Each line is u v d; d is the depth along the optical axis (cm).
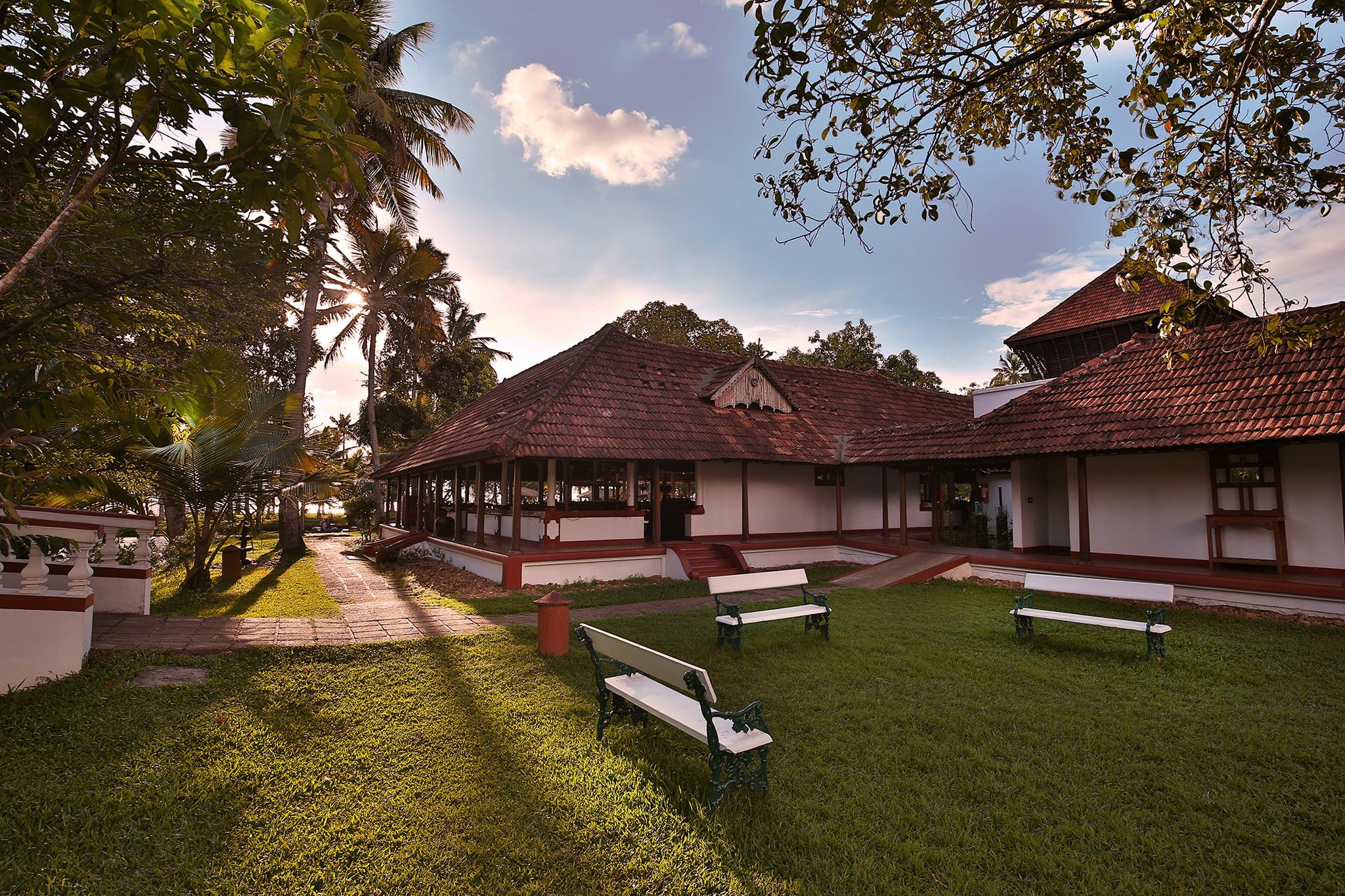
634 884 315
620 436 1427
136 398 589
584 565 1362
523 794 402
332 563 1744
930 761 451
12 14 358
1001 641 809
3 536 481
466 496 2334
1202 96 475
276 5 283
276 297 599
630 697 479
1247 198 464
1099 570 1178
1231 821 377
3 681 546
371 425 2839
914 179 527
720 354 2000
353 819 369
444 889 308
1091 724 521
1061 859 339
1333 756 458
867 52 462
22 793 376
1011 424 1350
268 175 372
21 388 491
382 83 1883
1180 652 736
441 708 550
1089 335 1695
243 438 1096
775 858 337
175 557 1570
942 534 1895
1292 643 777
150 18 308
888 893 311
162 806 373
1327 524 1022
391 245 2595
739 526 1736
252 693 564
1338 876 327
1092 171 566
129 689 547
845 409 2094
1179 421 1070
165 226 487
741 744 389
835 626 893
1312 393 963
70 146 427
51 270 464
